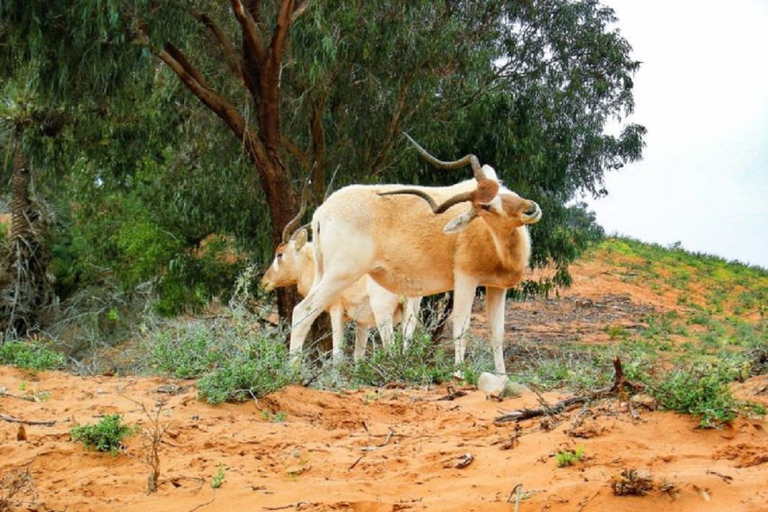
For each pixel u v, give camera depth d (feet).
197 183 61.93
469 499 15.33
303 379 27.55
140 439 20.29
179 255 64.44
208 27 54.54
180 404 23.32
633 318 86.84
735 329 73.36
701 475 14.78
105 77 48.85
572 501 14.65
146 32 49.11
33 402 24.29
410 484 16.74
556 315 88.12
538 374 29.68
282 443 20.02
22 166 79.56
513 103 61.21
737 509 13.66
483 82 62.18
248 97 60.18
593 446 17.15
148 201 67.87
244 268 63.67
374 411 24.09
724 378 18.88
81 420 22.20
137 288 76.18
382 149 61.41
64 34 47.09
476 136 61.05
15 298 73.31
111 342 72.28
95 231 75.31
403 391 27.68
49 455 19.42
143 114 62.28
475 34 63.00
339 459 18.65
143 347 34.19
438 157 61.62
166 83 59.88
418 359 32.22
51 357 30.78
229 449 19.80
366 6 53.47
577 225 78.48
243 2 57.26
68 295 82.12
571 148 65.87
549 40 65.82
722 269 120.26
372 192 34.88
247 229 63.26
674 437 17.35
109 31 47.09
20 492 17.58
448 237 33.83
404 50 57.31
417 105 60.75
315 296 34.42
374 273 35.40
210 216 62.13
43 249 79.25
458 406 24.07
